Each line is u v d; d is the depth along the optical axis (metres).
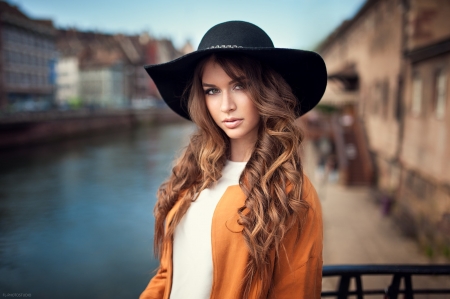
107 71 67.19
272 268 0.92
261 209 0.89
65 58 71.94
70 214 15.03
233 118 0.96
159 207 1.13
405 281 1.34
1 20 41.25
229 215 0.95
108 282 9.39
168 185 1.15
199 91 1.04
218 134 1.05
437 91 8.81
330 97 20.52
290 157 0.96
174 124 63.81
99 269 10.15
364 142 16.61
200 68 1.00
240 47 0.87
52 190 18.77
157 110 60.78
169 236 1.07
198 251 0.99
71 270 10.11
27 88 46.50
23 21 44.81
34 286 9.22
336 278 6.25
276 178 0.94
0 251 11.32
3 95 41.75
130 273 9.88
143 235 12.70
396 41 12.25
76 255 11.10
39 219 14.41
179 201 1.08
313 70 1.02
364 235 9.59
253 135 1.06
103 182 20.53
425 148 9.27
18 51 44.62
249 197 0.92
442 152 8.23
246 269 0.92
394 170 12.52
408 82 10.90
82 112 40.62
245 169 0.98
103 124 43.91
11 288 9.09
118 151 32.03
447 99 8.05
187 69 1.09
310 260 0.92
